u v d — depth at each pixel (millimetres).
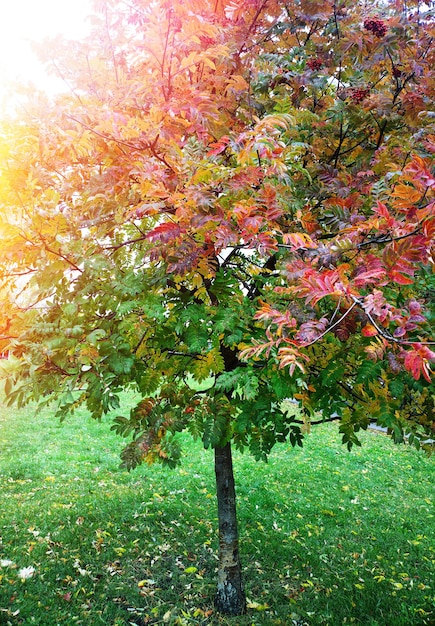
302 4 3775
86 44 3283
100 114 2562
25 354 2650
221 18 3561
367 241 2660
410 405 3439
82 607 3928
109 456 8188
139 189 2686
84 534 5191
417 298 2920
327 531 5969
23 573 4250
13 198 2689
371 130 3893
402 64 3820
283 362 1939
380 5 4355
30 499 6094
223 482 4199
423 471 8992
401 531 6145
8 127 2744
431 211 1908
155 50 2561
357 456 9500
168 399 3500
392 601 4477
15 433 9234
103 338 2852
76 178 3354
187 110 2584
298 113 3408
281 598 4414
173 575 4586
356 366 3266
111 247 3061
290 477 7938
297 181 3568
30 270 2803
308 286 2010
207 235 2584
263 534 5652
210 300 3533
